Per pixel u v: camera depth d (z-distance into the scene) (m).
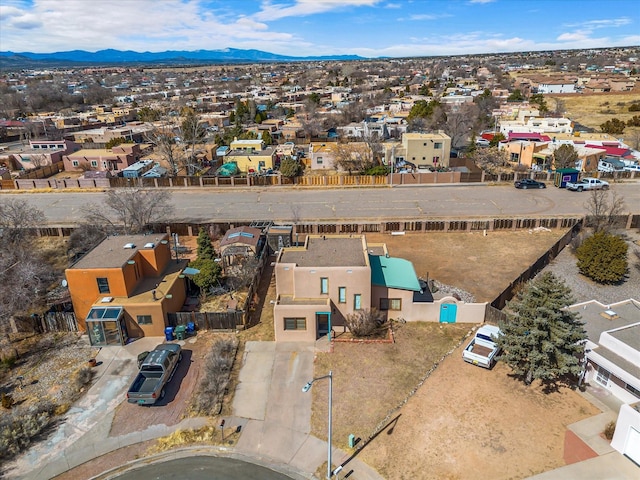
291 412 23.88
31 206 59.50
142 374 25.80
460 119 98.38
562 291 24.06
